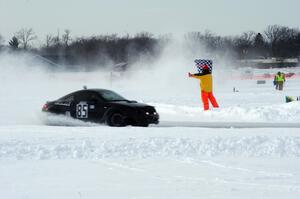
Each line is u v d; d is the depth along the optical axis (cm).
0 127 2705
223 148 2017
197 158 1856
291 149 2012
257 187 1379
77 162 1777
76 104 3075
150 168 1667
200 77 4050
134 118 2875
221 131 2488
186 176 1537
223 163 1758
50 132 2428
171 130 2512
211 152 1959
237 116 3716
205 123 3319
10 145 2019
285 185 1405
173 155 1917
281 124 3216
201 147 2020
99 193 1317
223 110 3884
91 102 3014
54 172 1602
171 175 1554
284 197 1259
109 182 1453
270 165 1723
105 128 2616
